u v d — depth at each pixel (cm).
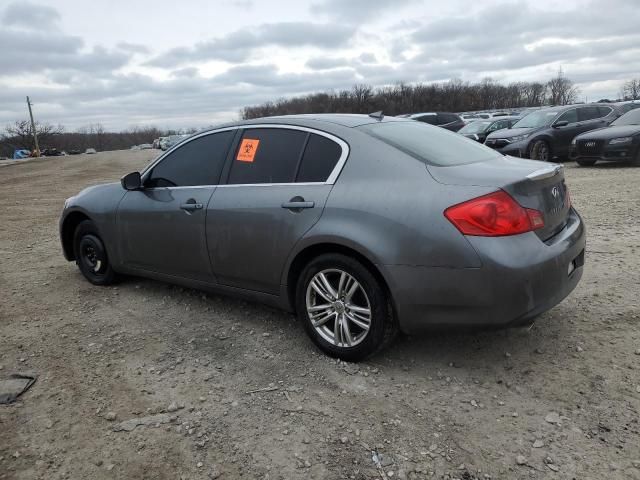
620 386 301
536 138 1431
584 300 423
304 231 343
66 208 537
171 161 451
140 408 304
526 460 247
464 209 292
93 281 535
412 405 296
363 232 316
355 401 302
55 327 427
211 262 407
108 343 393
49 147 10306
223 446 267
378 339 326
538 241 301
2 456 266
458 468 245
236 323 420
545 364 330
